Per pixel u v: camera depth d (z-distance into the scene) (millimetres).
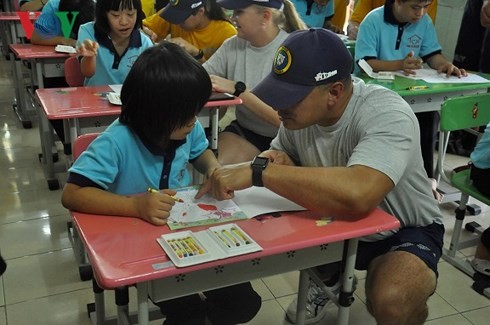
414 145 1432
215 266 1173
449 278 2398
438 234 1668
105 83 2811
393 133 1380
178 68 1298
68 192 1311
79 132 2311
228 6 2291
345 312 1526
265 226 1275
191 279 1197
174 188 1484
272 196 1437
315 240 1225
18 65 4070
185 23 3203
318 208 1327
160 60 1300
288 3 2443
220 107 2514
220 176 1386
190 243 1159
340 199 1297
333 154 1544
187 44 3105
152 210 1252
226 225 1251
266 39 2379
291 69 1332
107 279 1030
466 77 2988
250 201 1402
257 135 2537
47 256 2447
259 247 1162
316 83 1335
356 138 1464
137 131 1398
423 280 1514
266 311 2109
